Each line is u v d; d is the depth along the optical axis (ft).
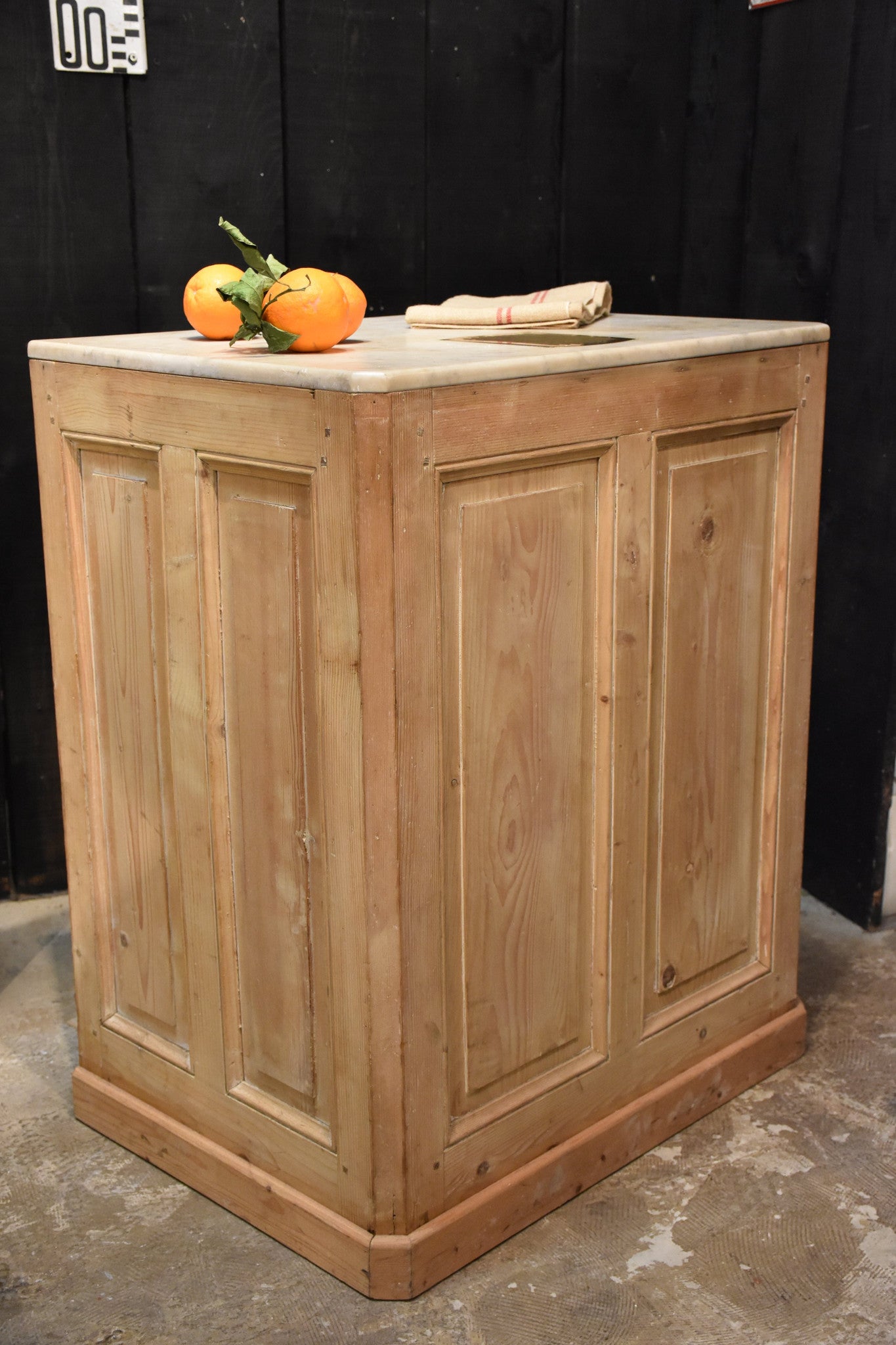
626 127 7.32
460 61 6.82
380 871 4.10
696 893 5.34
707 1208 4.94
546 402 4.20
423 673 4.05
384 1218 4.42
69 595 4.91
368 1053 4.26
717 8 7.13
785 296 7.01
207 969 4.79
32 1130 5.44
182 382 4.23
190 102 6.35
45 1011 6.27
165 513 4.43
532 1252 4.72
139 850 4.99
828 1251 4.71
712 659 5.13
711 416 4.78
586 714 4.72
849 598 6.76
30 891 7.26
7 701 6.90
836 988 6.46
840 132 6.45
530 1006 4.78
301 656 4.18
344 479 3.80
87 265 6.43
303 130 6.59
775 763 5.51
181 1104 5.08
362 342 4.80
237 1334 4.33
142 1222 4.89
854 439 6.59
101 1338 4.32
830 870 7.20
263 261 4.28
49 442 4.80
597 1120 5.09
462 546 4.13
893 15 5.99
